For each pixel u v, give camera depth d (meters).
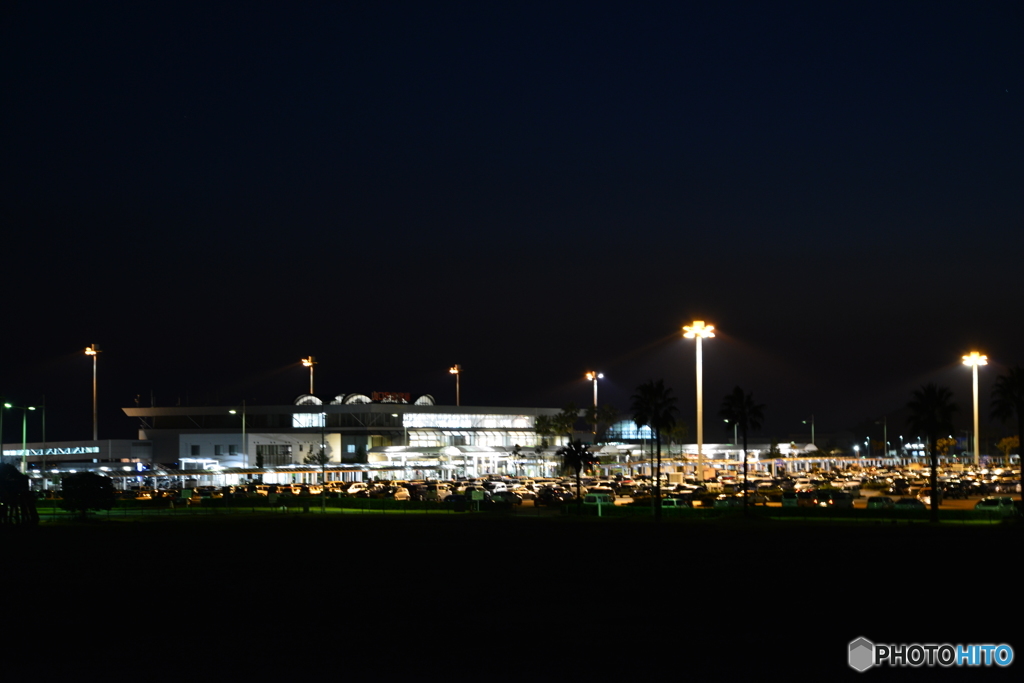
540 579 48.22
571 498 128.38
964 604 39.78
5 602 41.78
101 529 84.94
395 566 54.22
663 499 119.62
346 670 28.97
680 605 39.97
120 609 39.66
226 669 29.19
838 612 38.09
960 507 112.81
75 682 27.84
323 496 117.81
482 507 116.19
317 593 43.81
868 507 104.94
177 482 176.62
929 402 95.56
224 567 54.19
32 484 157.50
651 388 109.69
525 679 27.88
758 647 31.89
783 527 84.94
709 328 158.88
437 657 30.56
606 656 30.64
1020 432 102.06
